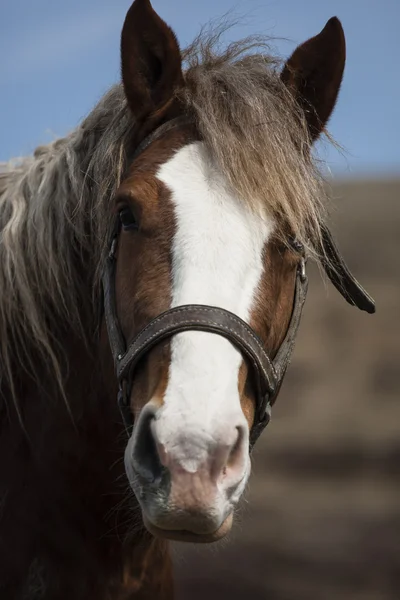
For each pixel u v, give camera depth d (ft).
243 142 12.45
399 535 41.88
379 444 54.13
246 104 12.77
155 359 11.57
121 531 13.57
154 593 14.19
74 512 13.56
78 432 13.60
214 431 10.57
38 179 14.51
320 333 80.18
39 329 13.60
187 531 10.64
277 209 12.34
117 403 13.32
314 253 13.17
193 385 10.93
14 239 13.97
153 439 10.84
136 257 12.21
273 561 39.63
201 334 11.41
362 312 84.89
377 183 154.40
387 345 75.87
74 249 13.92
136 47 13.57
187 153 12.67
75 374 13.76
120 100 14.33
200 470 10.42
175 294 11.65
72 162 14.01
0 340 13.88
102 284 13.46
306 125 13.60
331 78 14.03
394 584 37.24
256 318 11.91
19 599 13.41
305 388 67.10
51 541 13.50
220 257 11.78
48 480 13.58
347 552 40.42
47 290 13.82
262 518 44.62
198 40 14.51
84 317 13.87
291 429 57.93
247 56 14.16
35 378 13.83
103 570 13.56
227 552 40.70
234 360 11.44
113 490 13.58
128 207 12.51
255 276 12.00
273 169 12.38
